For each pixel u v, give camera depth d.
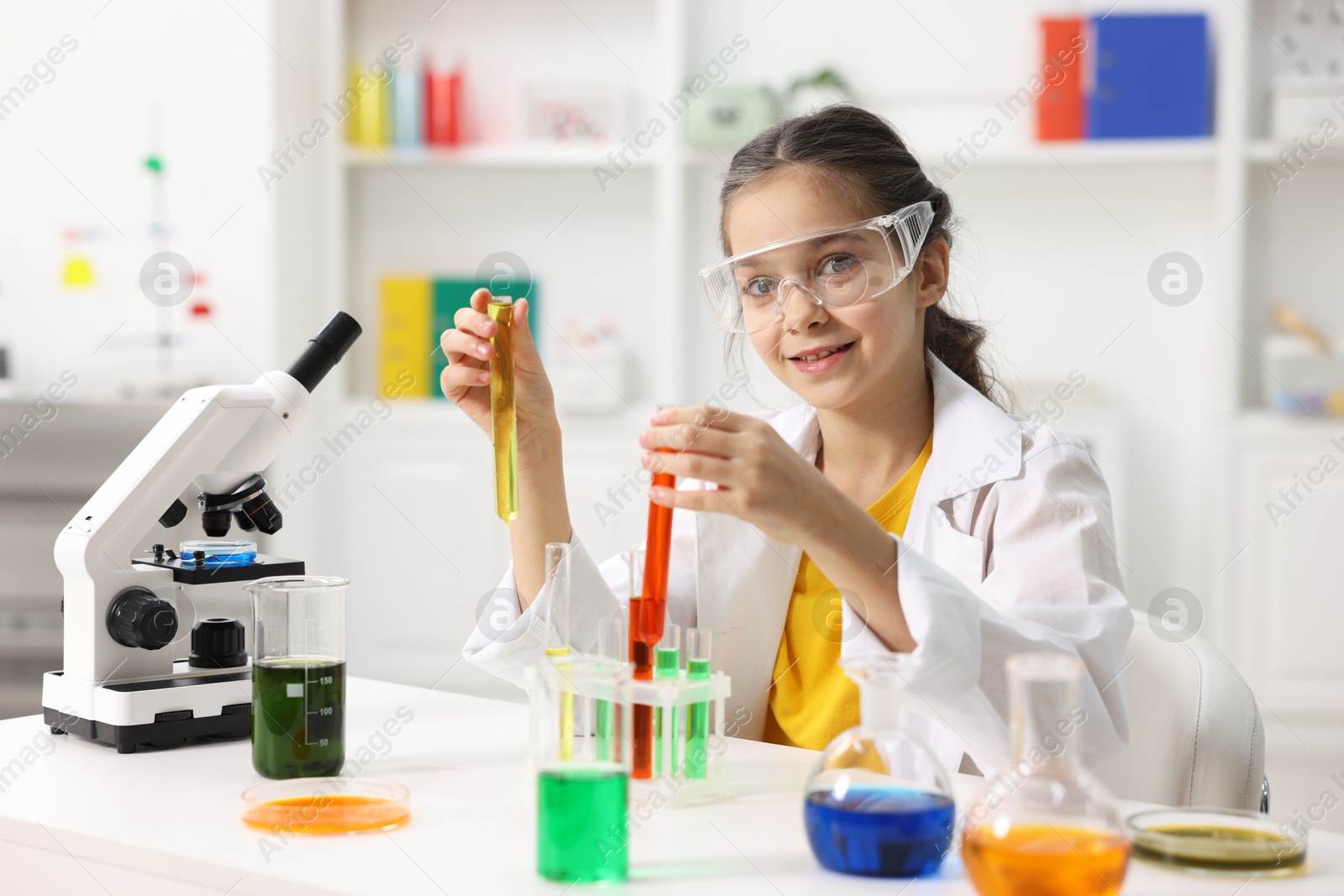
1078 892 0.76
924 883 0.86
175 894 0.93
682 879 0.87
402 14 3.79
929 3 3.56
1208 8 3.47
